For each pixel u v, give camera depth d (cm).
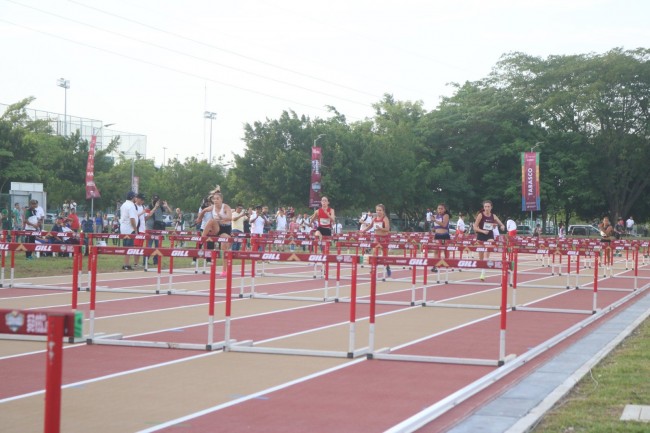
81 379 909
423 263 1102
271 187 6650
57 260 2852
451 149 7956
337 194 6712
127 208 2517
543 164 7725
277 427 711
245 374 955
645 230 9600
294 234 2931
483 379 912
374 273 1080
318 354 1088
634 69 7338
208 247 2541
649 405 791
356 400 826
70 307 1590
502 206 8244
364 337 1283
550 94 7781
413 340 1258
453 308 1736
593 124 7662
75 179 6116
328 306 1730
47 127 6675
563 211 8500
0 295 1806
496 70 8300
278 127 6788
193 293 1909
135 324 1380
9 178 5394
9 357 1030
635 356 1088
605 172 7600
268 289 2111
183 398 823
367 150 6938
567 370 997
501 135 7919
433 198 7744
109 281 2233
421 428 710
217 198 2170
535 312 1681
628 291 2244
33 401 789
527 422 720
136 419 733
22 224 3591
